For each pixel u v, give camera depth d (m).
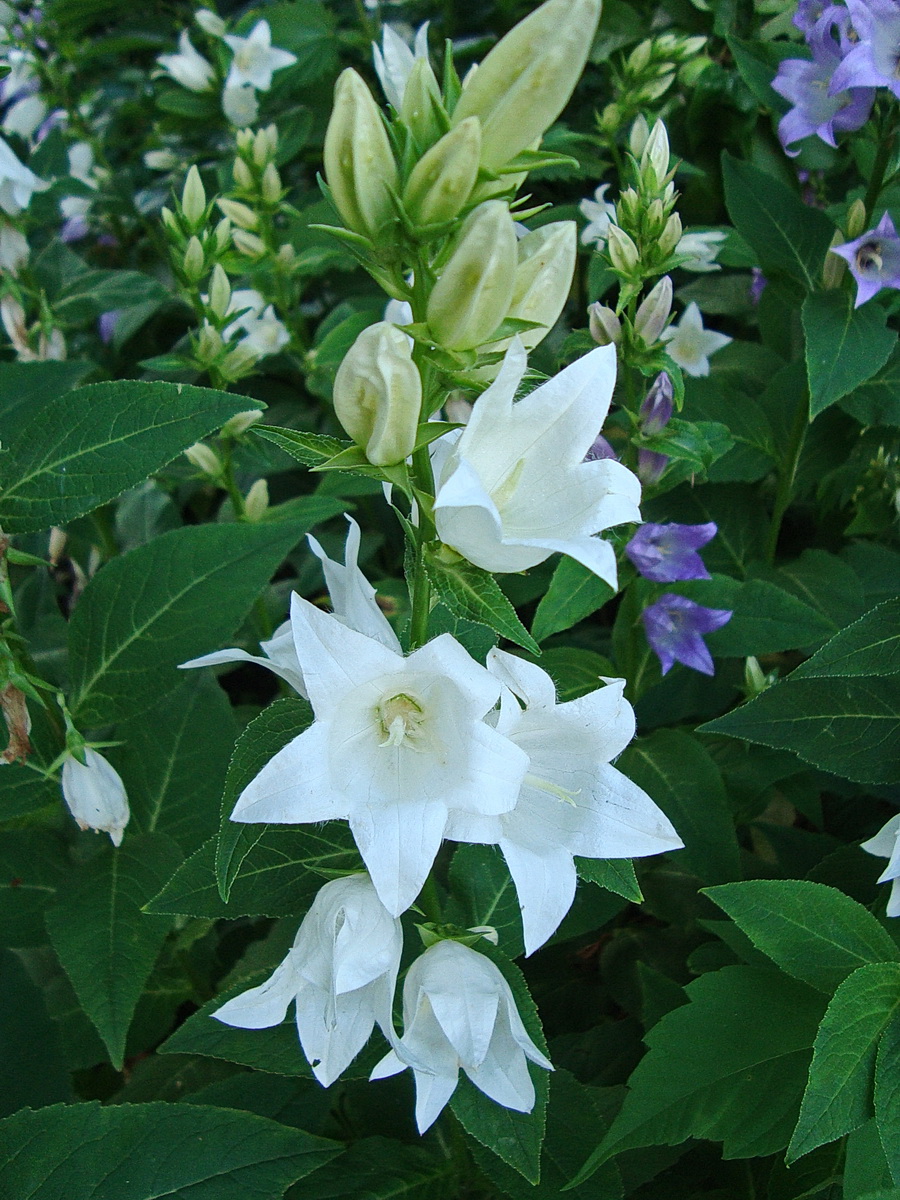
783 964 0.26
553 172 0.49
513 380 0.18
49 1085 0.30
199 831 0.33
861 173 0.45
